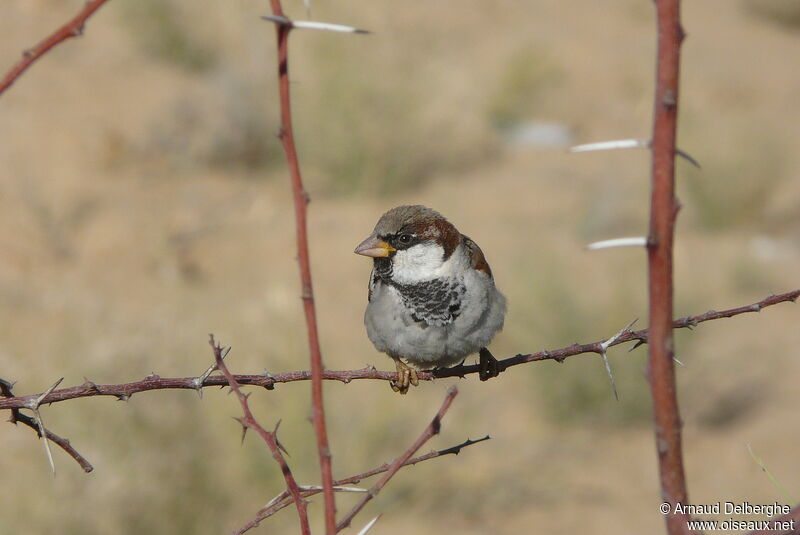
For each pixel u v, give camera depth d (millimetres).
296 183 2369
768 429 12242
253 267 15484
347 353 13133
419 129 19453
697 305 14531
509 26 26500
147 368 10875
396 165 18906
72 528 9086
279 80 2330
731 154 19141
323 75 18984
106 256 15141
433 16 25547
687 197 19219
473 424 12117
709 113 22266
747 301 15383
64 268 14719
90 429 9797
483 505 10836
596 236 17141
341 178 18719
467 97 21688
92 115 17984
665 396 2135
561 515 10742
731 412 12766
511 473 11391
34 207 15438
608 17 28500
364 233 17000
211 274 15188
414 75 20344
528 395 12984
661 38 2045
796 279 16406
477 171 19922
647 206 18141
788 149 20859
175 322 12562
